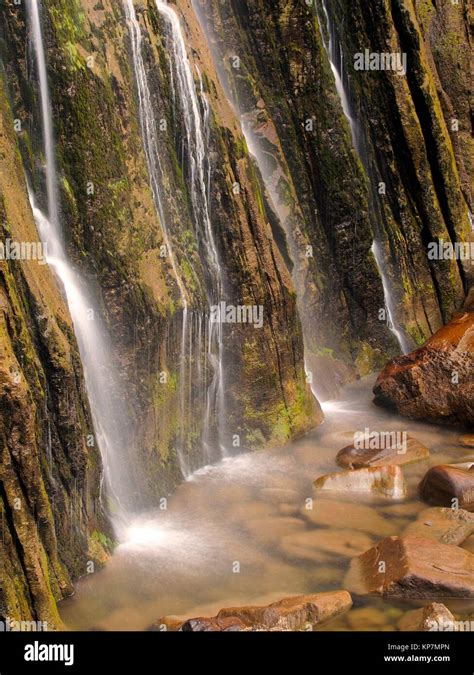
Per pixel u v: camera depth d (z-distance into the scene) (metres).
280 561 9.90
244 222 12.48
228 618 8.47
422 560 9.47
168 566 9.70
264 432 12.83
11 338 8.31
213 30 14.16
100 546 9.70
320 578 9.57
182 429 11.77
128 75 10.98
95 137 10.35
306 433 13.36
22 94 9.77
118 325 10.55
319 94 15.07
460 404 13.63
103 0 10.72
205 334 12.03
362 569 9.69
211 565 9.77
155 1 11.65
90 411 9.62
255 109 14.51
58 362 8.95
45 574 8.32
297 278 14.64
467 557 9.65
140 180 11.06
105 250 10.42
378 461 12.34
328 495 11.53
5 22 9.67
